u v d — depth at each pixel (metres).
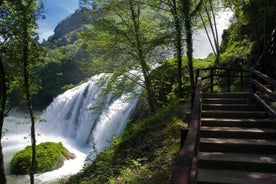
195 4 17.81
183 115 11.91
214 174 5.36
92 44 17.38
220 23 37.44
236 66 19.14
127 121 22.48
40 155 19.45
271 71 10.86
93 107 18.34
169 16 17.06
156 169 7.97
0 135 13.70
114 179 8.65
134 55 17.05
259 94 9.33
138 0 16.67
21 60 14.20
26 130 37.16
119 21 17.25
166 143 9.73
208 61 26.27
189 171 2.45
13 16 13.43
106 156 11.81
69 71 56.38
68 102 35.41
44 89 55.53
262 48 17.11
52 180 16.94
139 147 10.60
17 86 14.82
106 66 17.83
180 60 17.39
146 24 17.34
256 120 7.48
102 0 16.95
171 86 21.19
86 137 28.23
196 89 6.77
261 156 5.91
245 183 4.93
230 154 6.10
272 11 18.19
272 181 5.00
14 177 18.00
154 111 17.86
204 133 7.02
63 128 34.31
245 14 20.86
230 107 8.82
